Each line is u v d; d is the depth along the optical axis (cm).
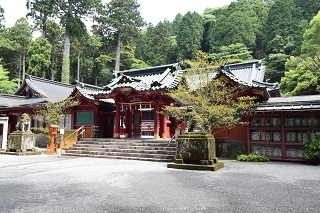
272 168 1102
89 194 630
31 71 4000
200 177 869
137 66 5006
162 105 1884
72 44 4800
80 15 4756
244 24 4628
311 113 1353
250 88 1445
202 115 1293
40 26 4562
